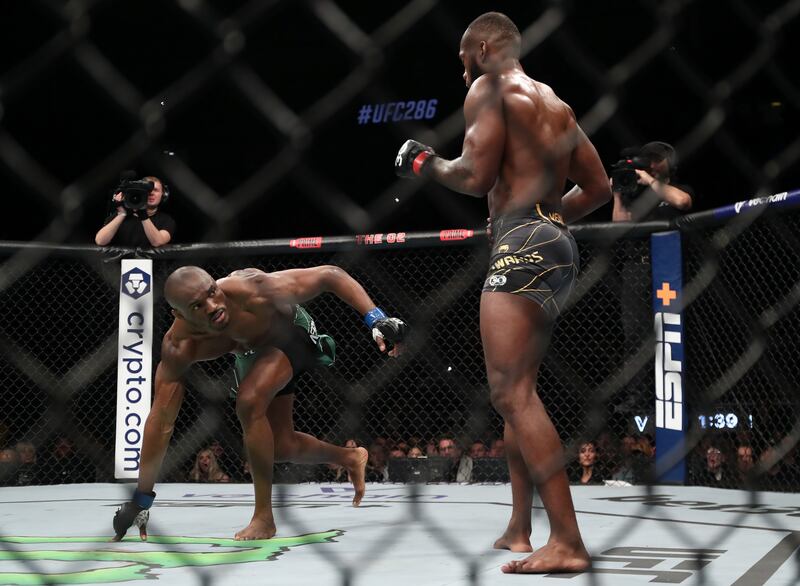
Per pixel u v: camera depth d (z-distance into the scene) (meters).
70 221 1.44
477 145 2.17
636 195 4.68
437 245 4.67
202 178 7.04
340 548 2.57
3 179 6.23
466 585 1.94
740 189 5.75
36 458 5.28
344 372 6.23
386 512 3.44
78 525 3.25
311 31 6.48
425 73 7.16
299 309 3.21
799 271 4.33
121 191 4.86
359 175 7.21
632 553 2.35
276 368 2.89
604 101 1.41
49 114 6.15
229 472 5.54
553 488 2.12
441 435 5.04
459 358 5.63
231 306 2.85
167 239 5.07
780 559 2.24
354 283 2.99
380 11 6.10
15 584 2.01
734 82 1.60
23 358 5.98
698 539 2.61
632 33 6.13
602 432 4.68
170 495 4.35
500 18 2.30
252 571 2.17
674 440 4.38
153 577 2.10
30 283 6.16
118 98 1.16
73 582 2.04
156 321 5.11
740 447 4.12
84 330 6.00
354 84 1.26
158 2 5.14
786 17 1.62
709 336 4.48
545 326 2.25
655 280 4.47
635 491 4.16
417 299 5.59
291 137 1.29
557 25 1.34
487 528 2.98
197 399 5.48
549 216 2.30
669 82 6.58
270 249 4.88
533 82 2.32
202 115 7.00
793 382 4.25
